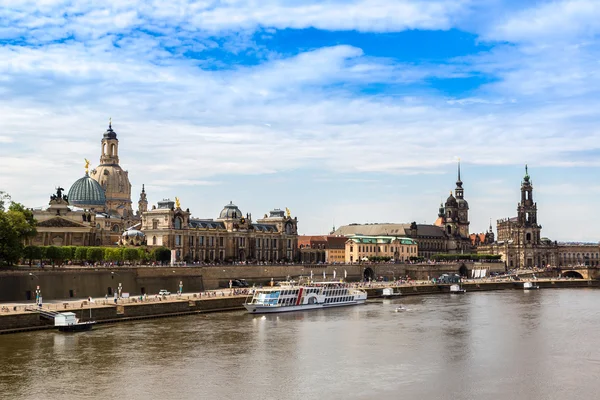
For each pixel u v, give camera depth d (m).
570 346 142.50
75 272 197.75
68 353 127.50
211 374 114.81
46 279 189.12
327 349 136.75
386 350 136.38
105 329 155.25
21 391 103.12
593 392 106.19
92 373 113.69
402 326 169.50
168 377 112.44
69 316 151.38
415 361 126.44
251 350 134.50
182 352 131.50
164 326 162.38
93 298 197.12
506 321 180.75
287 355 130.25
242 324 169.12
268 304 197.12
